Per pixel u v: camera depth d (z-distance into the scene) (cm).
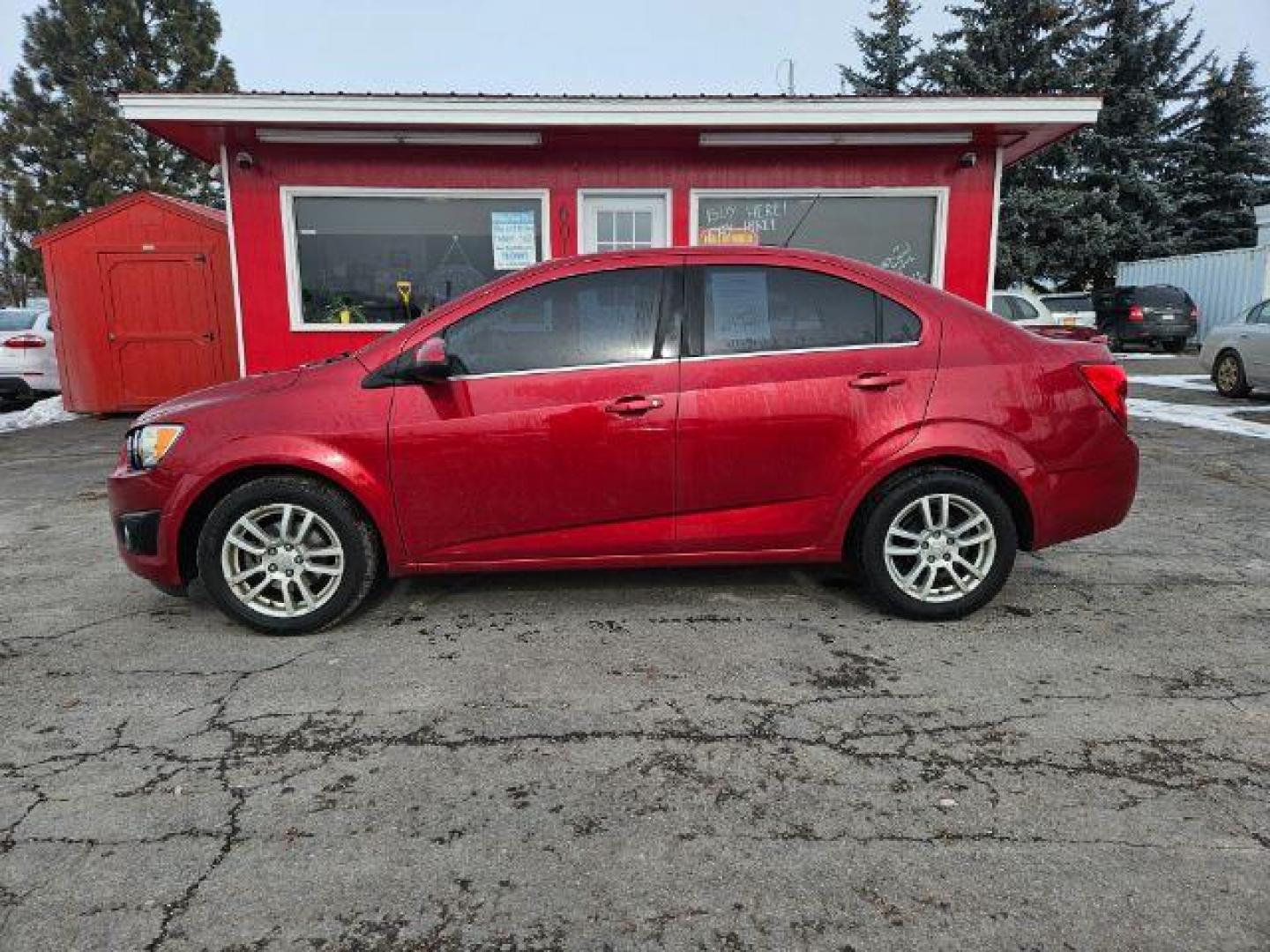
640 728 292
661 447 365
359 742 285
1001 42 2670
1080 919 203
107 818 245
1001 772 263
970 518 376
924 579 381
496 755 276
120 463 390
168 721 301
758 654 350
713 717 299
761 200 870
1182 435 901
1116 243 2731
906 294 381
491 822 241
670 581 441
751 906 208
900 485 373
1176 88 3039
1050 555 489
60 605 423
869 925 202
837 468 370
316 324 860
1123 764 267
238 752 280
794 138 820
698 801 250
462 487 365
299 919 205
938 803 248
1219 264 2139
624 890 214
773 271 379
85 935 200
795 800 250
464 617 394
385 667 342
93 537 558
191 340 1102
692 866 222
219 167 931
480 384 364
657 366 367
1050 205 2628
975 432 367
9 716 306
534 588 432
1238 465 749
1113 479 383
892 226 880
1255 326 1158
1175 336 2025
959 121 778
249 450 359
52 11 3041
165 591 385
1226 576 450
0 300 3316
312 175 836
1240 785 255
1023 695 314
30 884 218
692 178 862
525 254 875
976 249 878
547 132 806
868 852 227
